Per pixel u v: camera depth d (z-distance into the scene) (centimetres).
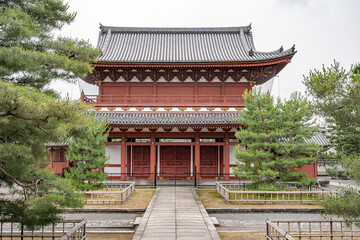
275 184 2408
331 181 4209
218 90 3362
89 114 2275
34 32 1088
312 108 1115
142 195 2462
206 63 3059
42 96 859
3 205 1031
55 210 1047
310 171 3141
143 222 1547
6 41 1048
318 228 1627
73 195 1095
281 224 1716
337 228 1633
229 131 3238
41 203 998
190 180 3328
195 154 3209
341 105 1034
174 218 1628
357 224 1041
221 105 3206
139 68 3177
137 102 3325
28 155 924
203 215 1700
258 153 2273
